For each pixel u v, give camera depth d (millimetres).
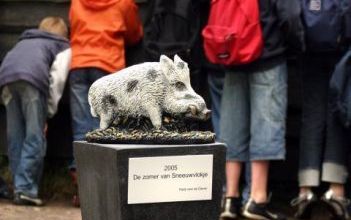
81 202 4691
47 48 7375
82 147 4555
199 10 7094
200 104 4379
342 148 6824
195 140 4371
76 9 7367
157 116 4383
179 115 4398
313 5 6605
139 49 7699
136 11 7430
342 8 6562
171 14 6965
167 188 4301
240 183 7508
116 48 7340
